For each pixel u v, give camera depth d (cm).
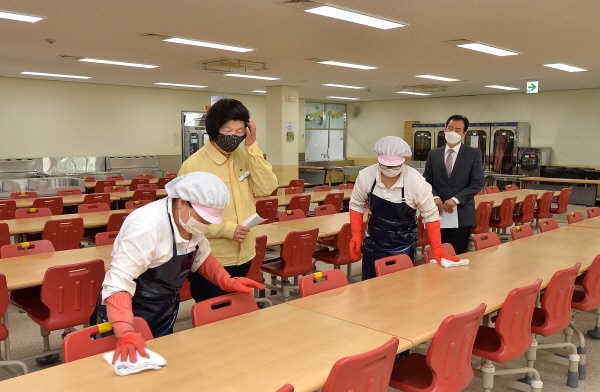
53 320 292
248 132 263
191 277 271
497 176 1149
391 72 939
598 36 597
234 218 268
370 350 174
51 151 1105
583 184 1096
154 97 1259
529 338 260
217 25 550
